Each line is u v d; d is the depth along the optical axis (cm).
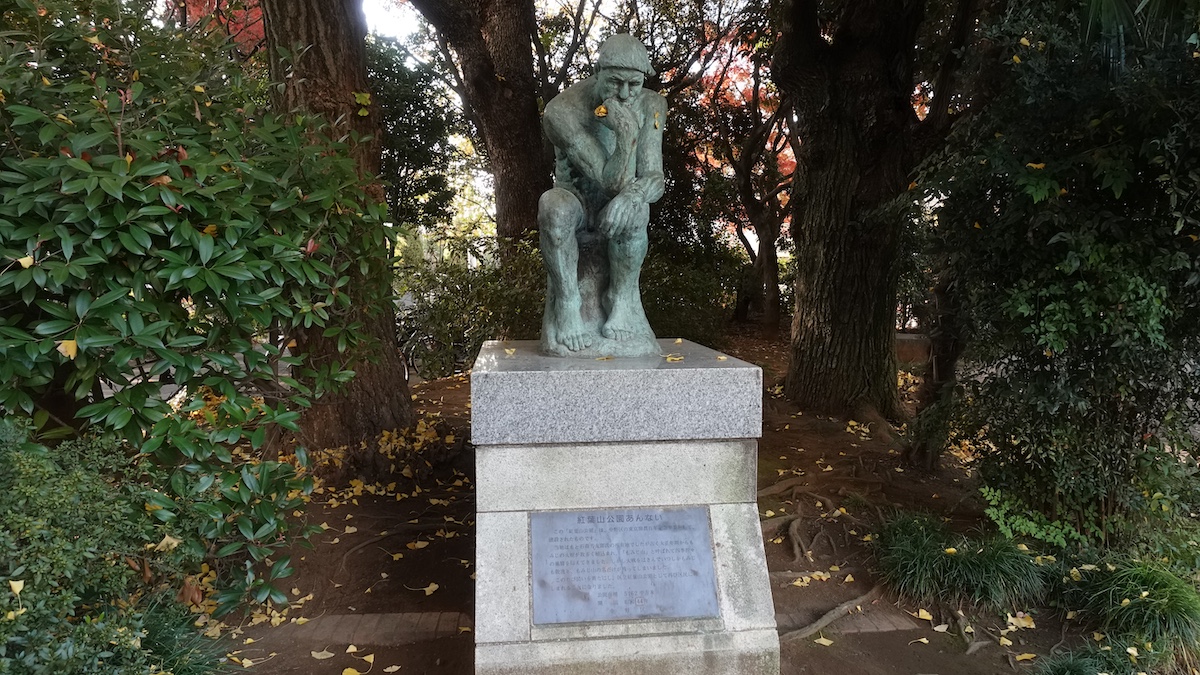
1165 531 405
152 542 267
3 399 238
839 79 684
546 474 278
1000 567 380
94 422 250
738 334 1405
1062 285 364
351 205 330
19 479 217
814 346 765
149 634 287
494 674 259
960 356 547
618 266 326
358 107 521
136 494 255
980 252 402
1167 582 346
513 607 266
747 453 290
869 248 732
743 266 1527
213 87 328
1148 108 328
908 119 697
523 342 374
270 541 357
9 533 210
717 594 278
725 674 272
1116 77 343
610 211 299
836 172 723
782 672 325
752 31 1138
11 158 243
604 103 304
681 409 280
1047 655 336
